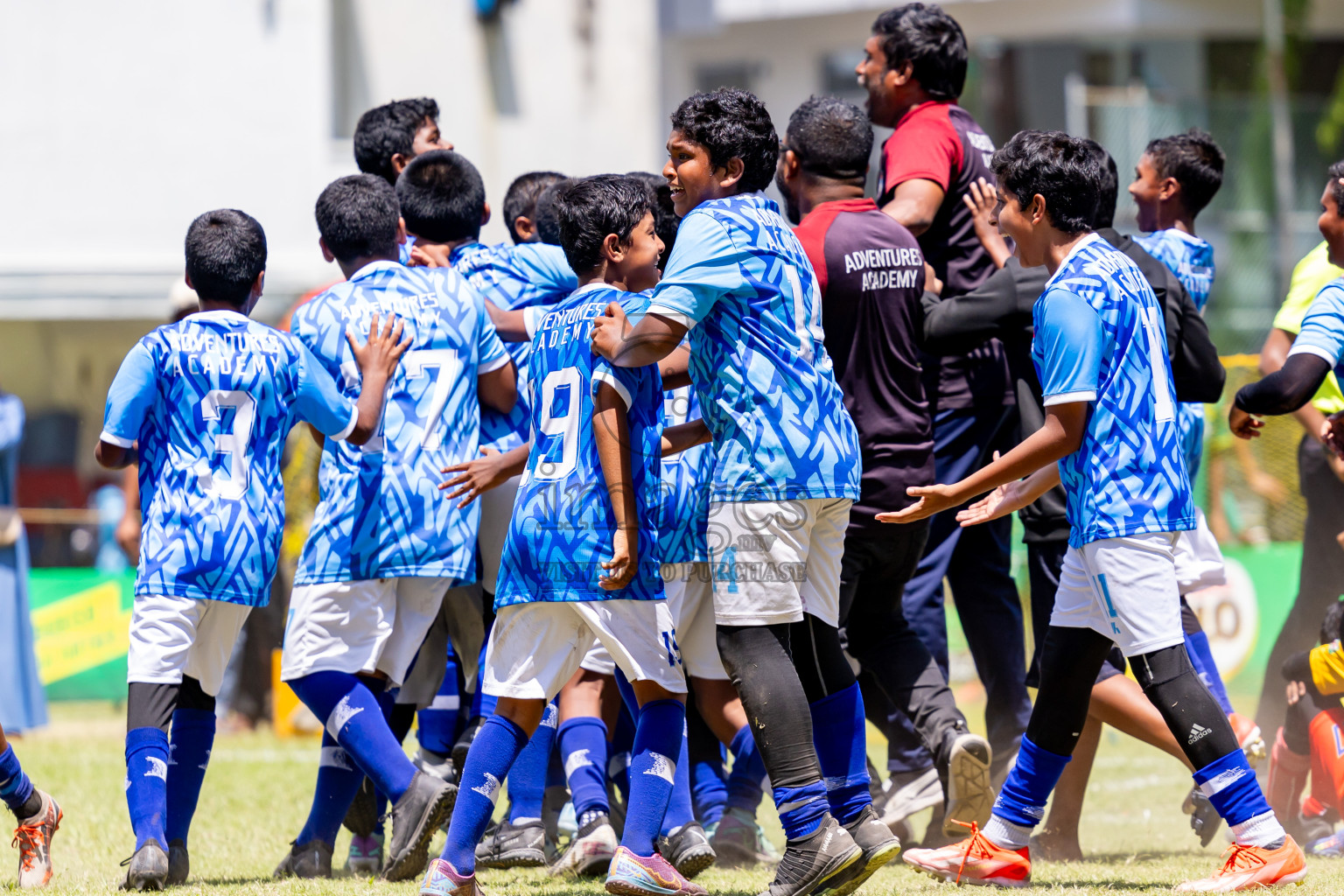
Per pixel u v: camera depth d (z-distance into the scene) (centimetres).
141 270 4953
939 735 1580
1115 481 1362
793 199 1742
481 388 1681
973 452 1847
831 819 1264
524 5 5400
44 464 4875
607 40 5559
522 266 1766
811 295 1323
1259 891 1320
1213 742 1352
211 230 1552
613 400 1297
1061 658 1422
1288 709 1802
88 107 5050
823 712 1357
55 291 4919
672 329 1259
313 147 5028
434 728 1866
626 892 1309
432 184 1809
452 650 1875
